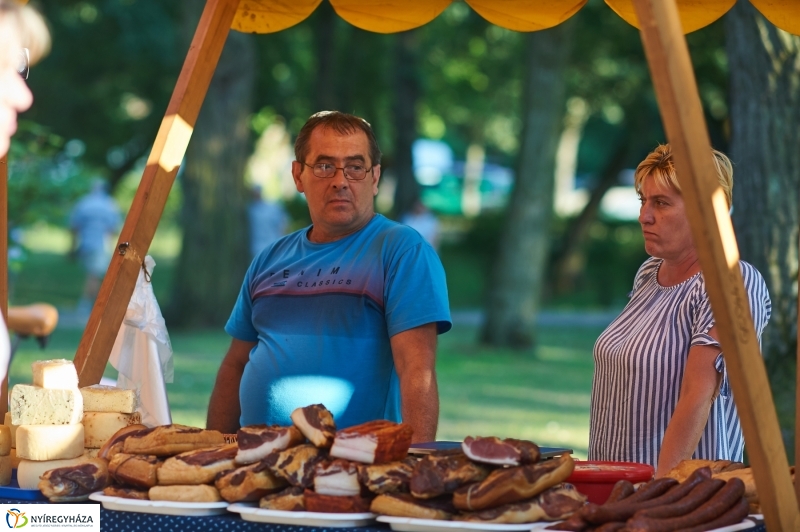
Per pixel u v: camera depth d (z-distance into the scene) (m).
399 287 3.72
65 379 3.02
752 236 5.73
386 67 27.86
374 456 2.57
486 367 15.02
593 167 42.53
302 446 2.65
